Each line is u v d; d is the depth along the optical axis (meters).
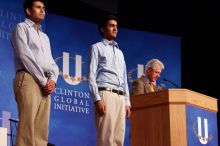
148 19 8.19
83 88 6.86
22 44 3.73
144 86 5.30
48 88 3.73
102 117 4.07
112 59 4.29
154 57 7.61
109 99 4.11
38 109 3.76
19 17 6.36
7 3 6.27
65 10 7.61
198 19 8.19
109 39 4.41
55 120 6.52
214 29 8.12
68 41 6.92
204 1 8.06
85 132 6.75
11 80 6.10
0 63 6.03
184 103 4.08
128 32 7.54
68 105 6.67
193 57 8.21
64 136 6.56
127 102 4.33
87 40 7.10
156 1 8.16
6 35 6.16
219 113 7.80
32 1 3.99
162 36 7.74
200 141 4.16
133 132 4.32
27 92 3.66
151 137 4.18
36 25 3.99
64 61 6.80
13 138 5.88
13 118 6.02
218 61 8.04
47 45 3.97
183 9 8.16
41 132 3.77
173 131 4.04
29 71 3.69
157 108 4.18
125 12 8.10
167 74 7.58
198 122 4.18
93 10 7.73
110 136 4.04
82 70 6.93
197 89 8.14
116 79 4.23
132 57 7.47
